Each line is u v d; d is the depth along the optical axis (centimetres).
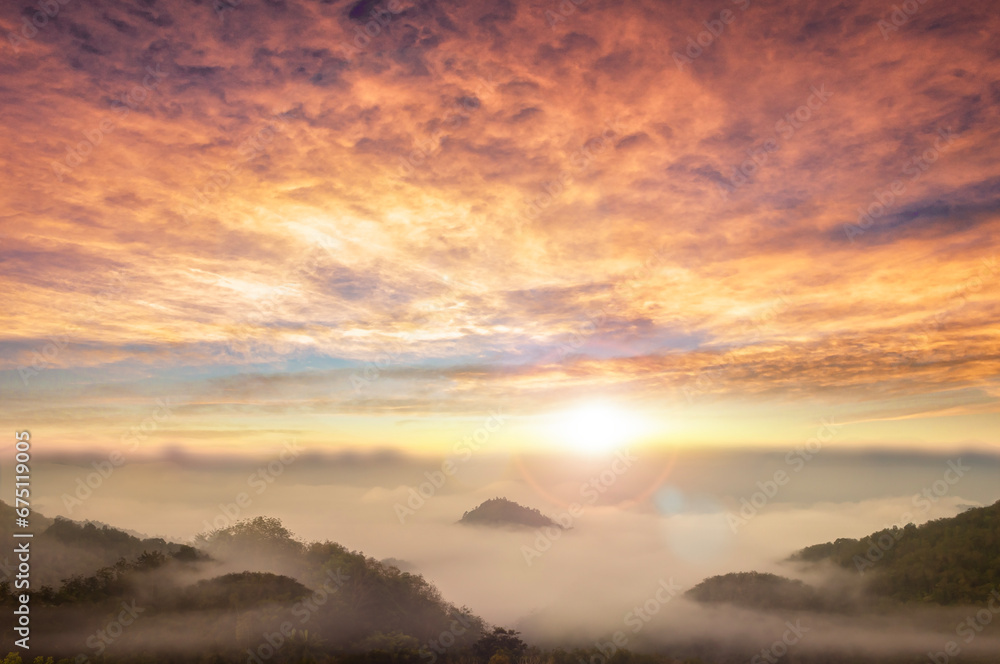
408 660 9306
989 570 13175
